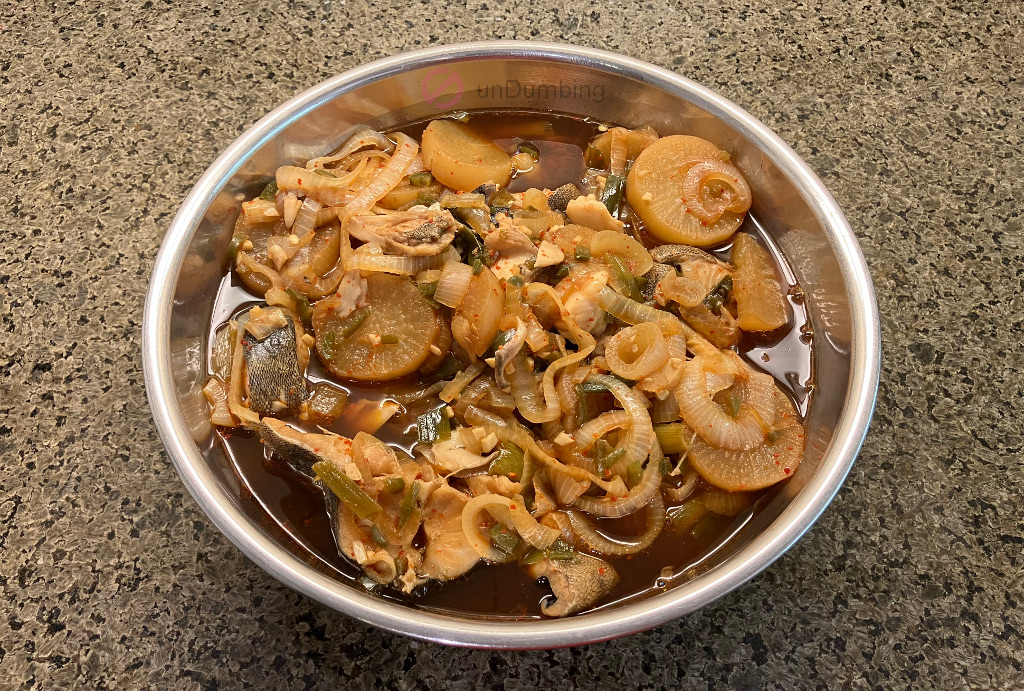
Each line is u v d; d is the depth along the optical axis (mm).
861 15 447
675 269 345
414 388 331
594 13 443
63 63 425
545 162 382
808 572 316
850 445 281
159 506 323
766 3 450
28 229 382
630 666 299
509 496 296
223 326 339
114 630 302
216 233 339
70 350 354
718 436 308
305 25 436
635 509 303
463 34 434
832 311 325
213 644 300
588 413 320
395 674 296
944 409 348
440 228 342
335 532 297
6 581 310
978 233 386
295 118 347
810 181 333
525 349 327
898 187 396
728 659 301
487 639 247
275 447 307
